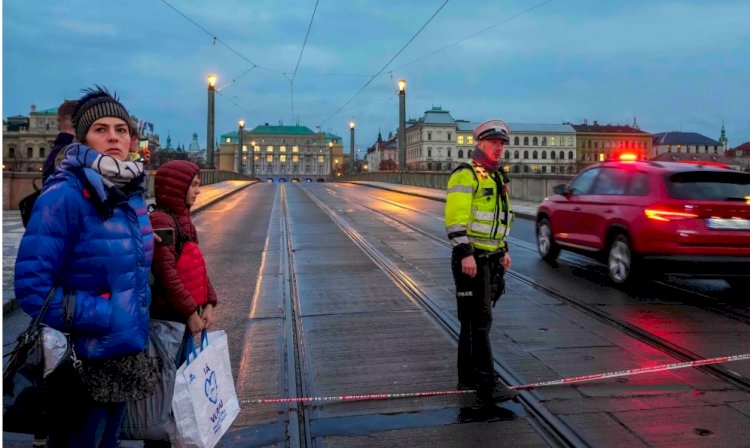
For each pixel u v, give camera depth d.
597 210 8.30
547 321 6.17
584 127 139.25
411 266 9.57
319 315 6.55
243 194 33.84
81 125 2.42
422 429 3.68
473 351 4.18
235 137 181.00
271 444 3.51
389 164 140.00
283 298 7.43
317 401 4.12
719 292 7.56
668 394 4.18
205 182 35.78
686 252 6.86
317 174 181.88
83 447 2.27
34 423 2.20
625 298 7.21
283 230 15.02
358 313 6.63
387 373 4.67
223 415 2.86
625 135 137.12
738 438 3.50
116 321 2.23
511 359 4.95
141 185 2.43
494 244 4.17
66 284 2.21
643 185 7.56
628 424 3.69
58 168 2.27
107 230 2.23
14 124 103.38
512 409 3.97
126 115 2.49
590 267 9.48
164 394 2.57
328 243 12.48
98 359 2.25
